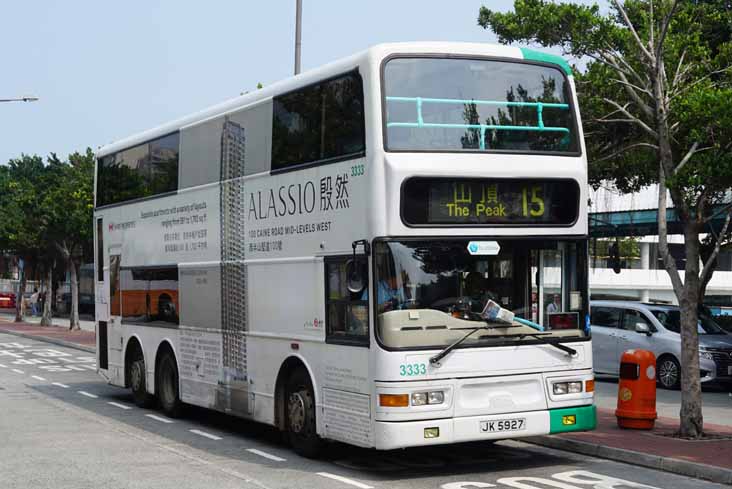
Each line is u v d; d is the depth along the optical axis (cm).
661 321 2120
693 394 1275
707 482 1025
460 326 1033
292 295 1192
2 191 6950
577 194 1101
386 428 998
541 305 1080
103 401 1842
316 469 1101
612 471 1091
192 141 1493
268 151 1257
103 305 1873
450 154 1039
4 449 1244
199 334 1459
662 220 1330
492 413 1039
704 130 1276
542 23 1453
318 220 1133
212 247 1417
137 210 1708
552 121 1105
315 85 1152
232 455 1205
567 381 1083
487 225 1052
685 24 1512
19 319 5397
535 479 1037
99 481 1022
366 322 1028
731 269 6900
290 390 1210
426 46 1059
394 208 1017
